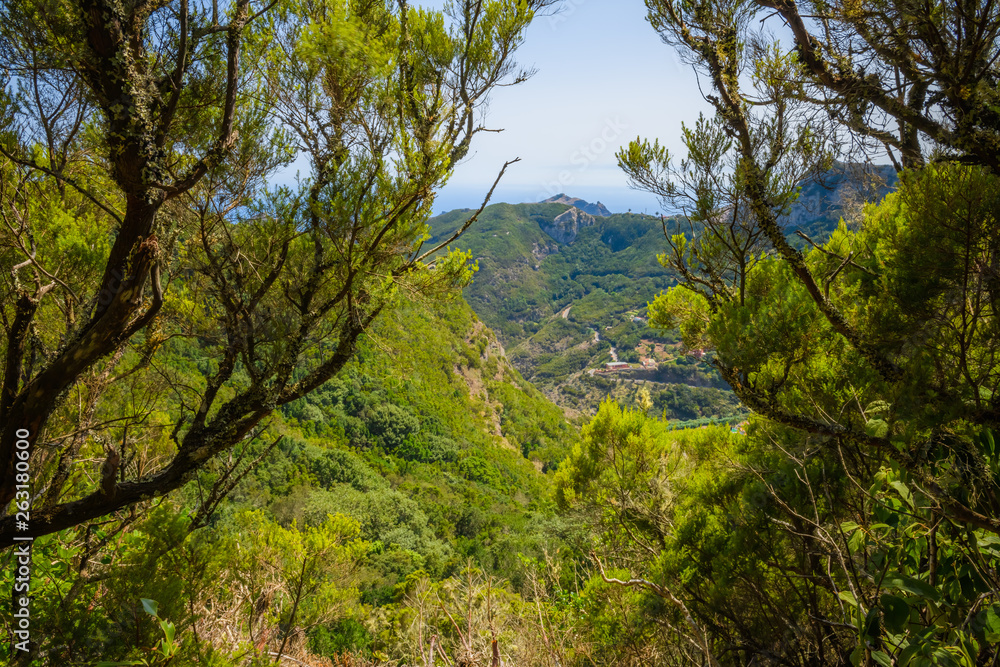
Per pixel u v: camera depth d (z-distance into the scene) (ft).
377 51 7.12
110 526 9.06
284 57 7.70
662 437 15.29
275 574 10.73
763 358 8.70
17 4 5.41
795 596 9.37
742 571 9.51
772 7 8.07
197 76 6.86
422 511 103.65
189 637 6.18
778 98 8.11
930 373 7.13
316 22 7.58
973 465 5.98
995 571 5.14
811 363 8.91
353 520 12.29
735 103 8.53
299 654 10.64
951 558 5.30
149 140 5.75
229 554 7.58
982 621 4.61
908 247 7.13
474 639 9.61
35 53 5.69
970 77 6.35
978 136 6.32
